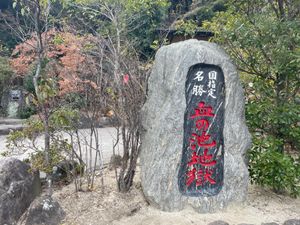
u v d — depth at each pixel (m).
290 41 4.97
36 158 4.78
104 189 5.03
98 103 5.18
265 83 5.45
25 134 4.99
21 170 4.65
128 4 8.96
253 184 5.56
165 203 4.52
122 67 5.15
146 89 5.09
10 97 12.68
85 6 9.74
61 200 4.74
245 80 6.00
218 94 4.70
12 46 13.88
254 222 4.41
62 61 8.83
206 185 4.68
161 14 11.93
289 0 5.56
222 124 4.73
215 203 4.64
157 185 4.52
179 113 4.56
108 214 4.44
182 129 4.58
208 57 4.60
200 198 4.61
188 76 4.58
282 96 5.47
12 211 4.34
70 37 8.84
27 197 4.61
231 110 4.77
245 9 6.00
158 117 4.62
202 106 4.65
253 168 5.05
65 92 6.34
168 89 4.59
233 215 4.57
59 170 5.48
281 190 5.37
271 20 5.13
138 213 4.51
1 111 12.70
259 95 5.70
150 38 11.06
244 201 4.82
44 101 4.62
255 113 5.18
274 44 5.12
